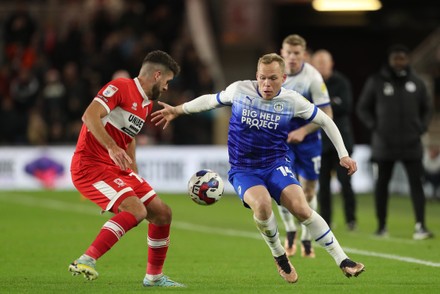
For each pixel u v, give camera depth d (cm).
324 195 4197
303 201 2598
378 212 4184
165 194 6762
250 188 2617
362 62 9794
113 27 7956
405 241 3941
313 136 3356
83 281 2764
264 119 2661
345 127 4259
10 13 8656
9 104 7469
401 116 4106
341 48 9794
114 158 2450
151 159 7062
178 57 7488
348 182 4388
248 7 8544
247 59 8531
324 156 4175
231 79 8538
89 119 2477
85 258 2419
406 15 9556
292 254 3394
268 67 2606
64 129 7438
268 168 2688
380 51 9788
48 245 3753
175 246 3759
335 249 2589
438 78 7588
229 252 3553
